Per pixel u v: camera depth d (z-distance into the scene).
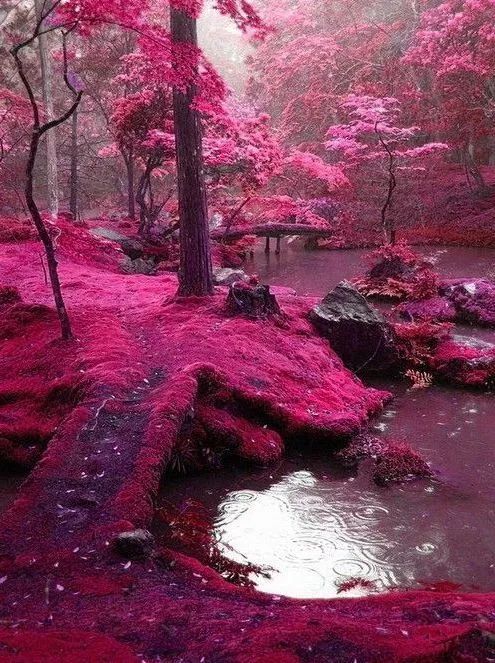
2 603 3.55
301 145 28.02
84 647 2.95
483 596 3.68
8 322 9.22
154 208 21.67
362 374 9.66
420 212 23.61
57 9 6.35
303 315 10.38
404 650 2.82
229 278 13.55
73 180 23.88
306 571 4.68
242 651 2.87
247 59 31.23
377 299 14.17
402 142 24.48
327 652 2.84
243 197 20.67
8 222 19.48
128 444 5.70
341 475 6.39
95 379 6.97
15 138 23.89
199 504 5.72
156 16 19.98
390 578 4.58
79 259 15.16
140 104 16.52
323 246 22.08
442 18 22.19
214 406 7.01
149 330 9.09
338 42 29.78
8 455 6.43
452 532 5.20
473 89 21.52
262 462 6.59
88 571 3.91
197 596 3.67
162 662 2.88
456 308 12.48
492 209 22.77
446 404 8.33
